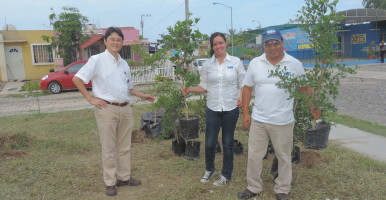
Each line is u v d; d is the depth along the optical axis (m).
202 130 6.05
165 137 6.63
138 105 11.55
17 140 6.45
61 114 10.40
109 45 4.13
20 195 4.34
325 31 3.93
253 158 3.97
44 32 23.42
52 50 23.33
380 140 6.43
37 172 5.09
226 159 4.46
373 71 21.20
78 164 5.48
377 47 31.41
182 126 5.24
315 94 3.95
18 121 9.52
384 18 32.06
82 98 14.55
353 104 10.55
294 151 4.89
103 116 4.18
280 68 3.74
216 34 4.27
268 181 4.57
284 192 4.01
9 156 5.80
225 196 4.18
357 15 31.34
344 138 6.64
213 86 4.34
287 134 3.81
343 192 4.20
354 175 4.69
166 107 5.97
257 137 3.90
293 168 4.94
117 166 4.57
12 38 23.02
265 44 3.69
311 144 4.13
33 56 23.53
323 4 3.92
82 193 4.41
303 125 4.58
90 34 23.67
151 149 6.29
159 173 5.07
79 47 22.81
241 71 4.36
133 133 7.11
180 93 5.99
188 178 4.82
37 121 9.39
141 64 8.00
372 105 10.23
